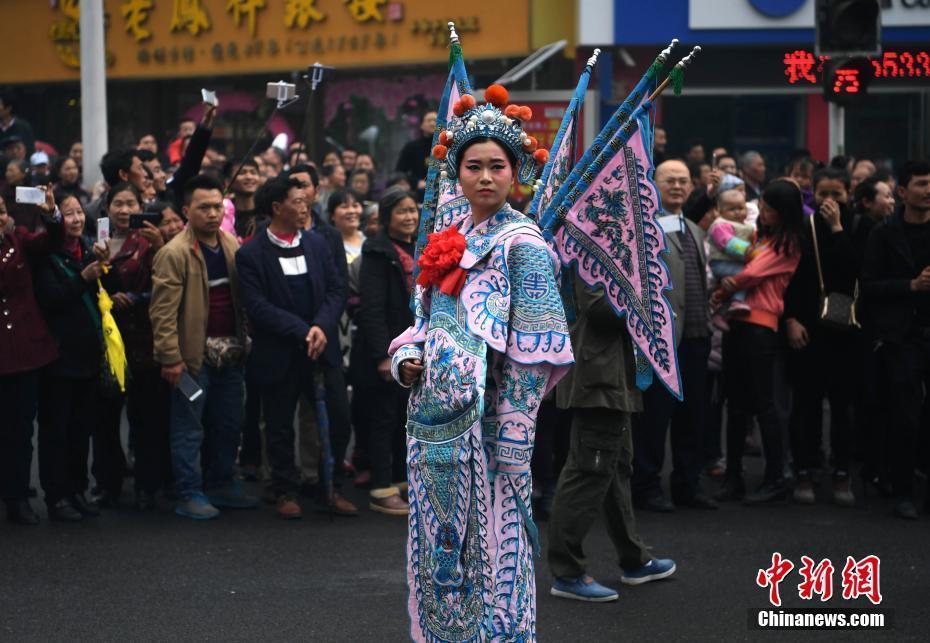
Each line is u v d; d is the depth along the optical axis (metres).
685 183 8.61
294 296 8.53
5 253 8.00
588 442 6.66
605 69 18.42
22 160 11.44
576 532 6.73
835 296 8.88
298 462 10.18
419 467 4.81
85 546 7.84
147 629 6.30
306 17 19.92
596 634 6.27
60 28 22.67
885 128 19.41
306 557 7.61
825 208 9.00
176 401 8.57
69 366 8.33
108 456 8.88
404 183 12.13
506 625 4.68
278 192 8.53
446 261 4.70
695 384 8.82
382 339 8.70
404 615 6.52
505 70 18.89
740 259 9.20
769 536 8.12
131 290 8.70
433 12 18.81
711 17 17.80
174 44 21.31
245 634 6.23
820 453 9.92
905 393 8.60
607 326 6.57
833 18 11.99
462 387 4.63
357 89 20.47
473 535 4.70
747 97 19.42
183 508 8.62
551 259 4.79
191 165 9.84
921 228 8.72
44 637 6.18
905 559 7.59
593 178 5.63
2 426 8.23
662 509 8.78
